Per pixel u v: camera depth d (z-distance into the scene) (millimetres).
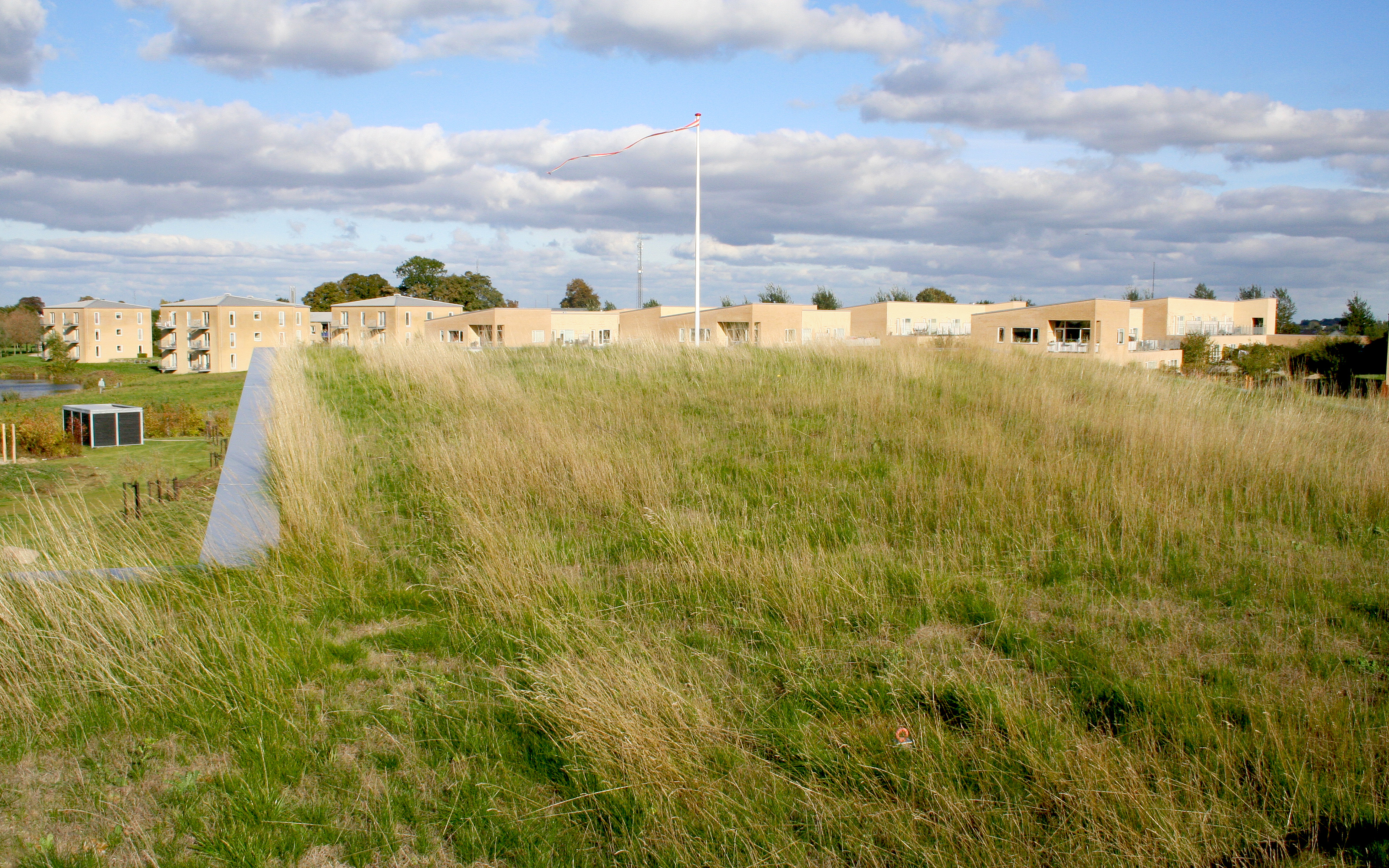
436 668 4016
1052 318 52625
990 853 2740
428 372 11125
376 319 76250
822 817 2938
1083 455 7648
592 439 7996
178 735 3463
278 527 5570
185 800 3033
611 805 3008
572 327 65625
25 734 3453
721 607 4617
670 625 4418
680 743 3246
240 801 2992
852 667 3967
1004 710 3432
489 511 6051
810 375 12055
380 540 5754
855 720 3502
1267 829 2836
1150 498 6453
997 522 5953
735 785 3082
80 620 4023
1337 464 7539
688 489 6848
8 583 4266
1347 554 5613
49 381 80938
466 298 99750
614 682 3602
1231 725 3398
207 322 84312
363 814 2979
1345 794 2965
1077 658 4027
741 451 8078
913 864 2740
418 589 4891
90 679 3773
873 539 5715
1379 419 10117
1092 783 2969
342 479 6766
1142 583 5039
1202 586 4992
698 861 2758
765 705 3648
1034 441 8617
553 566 5105
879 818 2918
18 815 2957
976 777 3127
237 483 6508
